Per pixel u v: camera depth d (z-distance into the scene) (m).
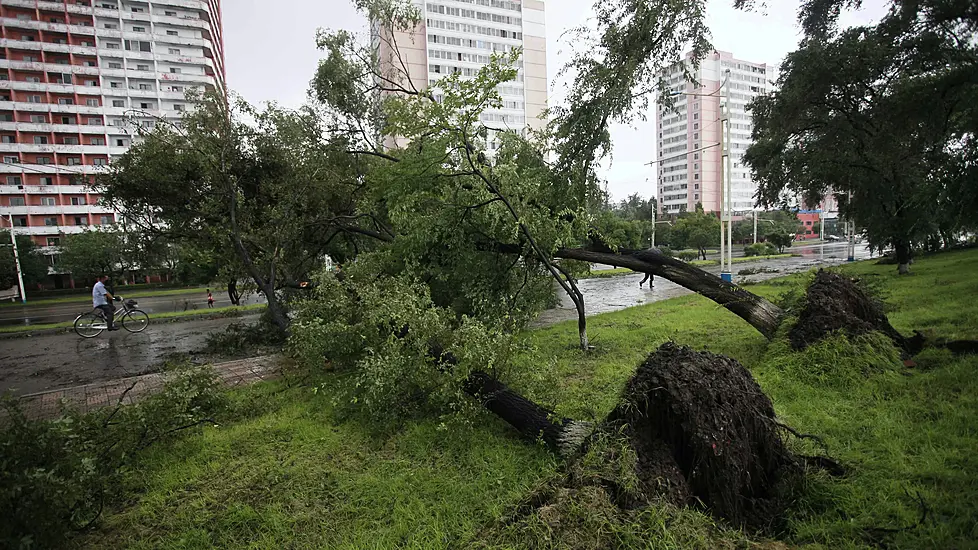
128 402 6.38
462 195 6.97
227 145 9.00
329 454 4.39
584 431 3.87
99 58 45.12
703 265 32.12
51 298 32.62
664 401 3.23
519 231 7.03
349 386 5.68
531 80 56.59
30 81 42.50
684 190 62.31
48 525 3.08
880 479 3.14
